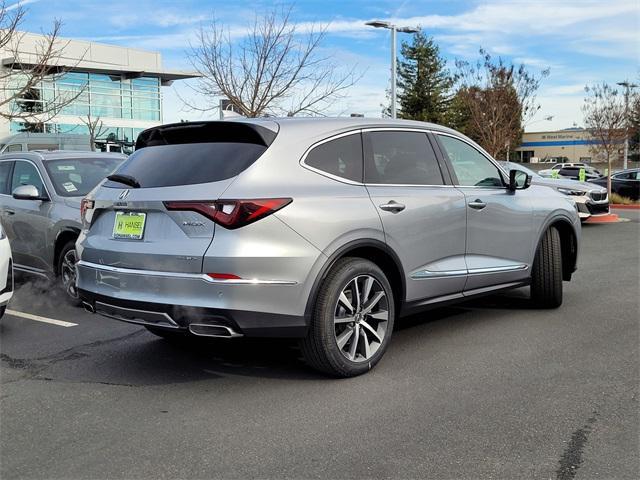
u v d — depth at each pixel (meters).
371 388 4.22
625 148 34.31
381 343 4.54
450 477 3.06
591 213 15.62
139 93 40.31
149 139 4.70
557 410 3.82
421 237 4.78
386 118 5.00
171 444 3.44
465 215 5.18
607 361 4.73
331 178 4.33
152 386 4.33
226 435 3.54
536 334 5.48
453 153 5.39
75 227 6.53
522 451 3.31
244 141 4.20
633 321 5.90
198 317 3.82
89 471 3.16
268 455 3.30
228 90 15.02
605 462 3.19
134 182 4.29
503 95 29.72
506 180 5.87
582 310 6.34
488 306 6.56
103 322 6.10
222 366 4.73
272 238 3.87
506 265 5.70
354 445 3.40
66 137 19.38
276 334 3.98
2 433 3.61
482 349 5.06
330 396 4.09
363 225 4.30
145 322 4.09
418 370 4.57
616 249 11.34
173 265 3.90
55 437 3.55
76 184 7.23
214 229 3.84
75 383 4.41
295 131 4.30
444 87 51.88
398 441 3.44
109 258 4.24
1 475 3.13
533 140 75.19
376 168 4.66
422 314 6.24
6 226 7.48
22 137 18.55
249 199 3.83
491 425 3.62
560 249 6.20
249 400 4.05
